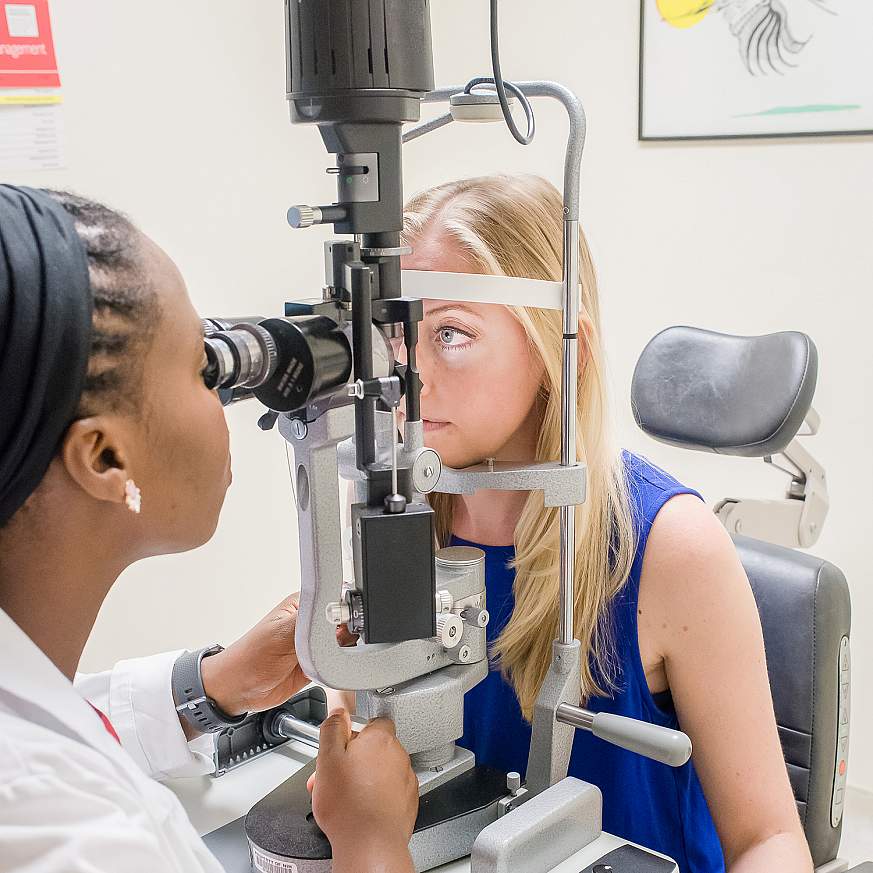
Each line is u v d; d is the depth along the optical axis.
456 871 0.78
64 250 0.52
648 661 1.00
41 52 1.95
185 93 2.19
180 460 0.60
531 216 0.95
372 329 0.65
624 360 2.32
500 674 1.06
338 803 0.70
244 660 0.94
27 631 0.59
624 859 0.76
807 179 1.99
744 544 1.28
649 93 2.15
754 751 0.96
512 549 1.07
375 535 0.64
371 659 0.73
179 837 0.59
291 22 0.62
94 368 0.54
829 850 1.24
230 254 2.35
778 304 2.08
